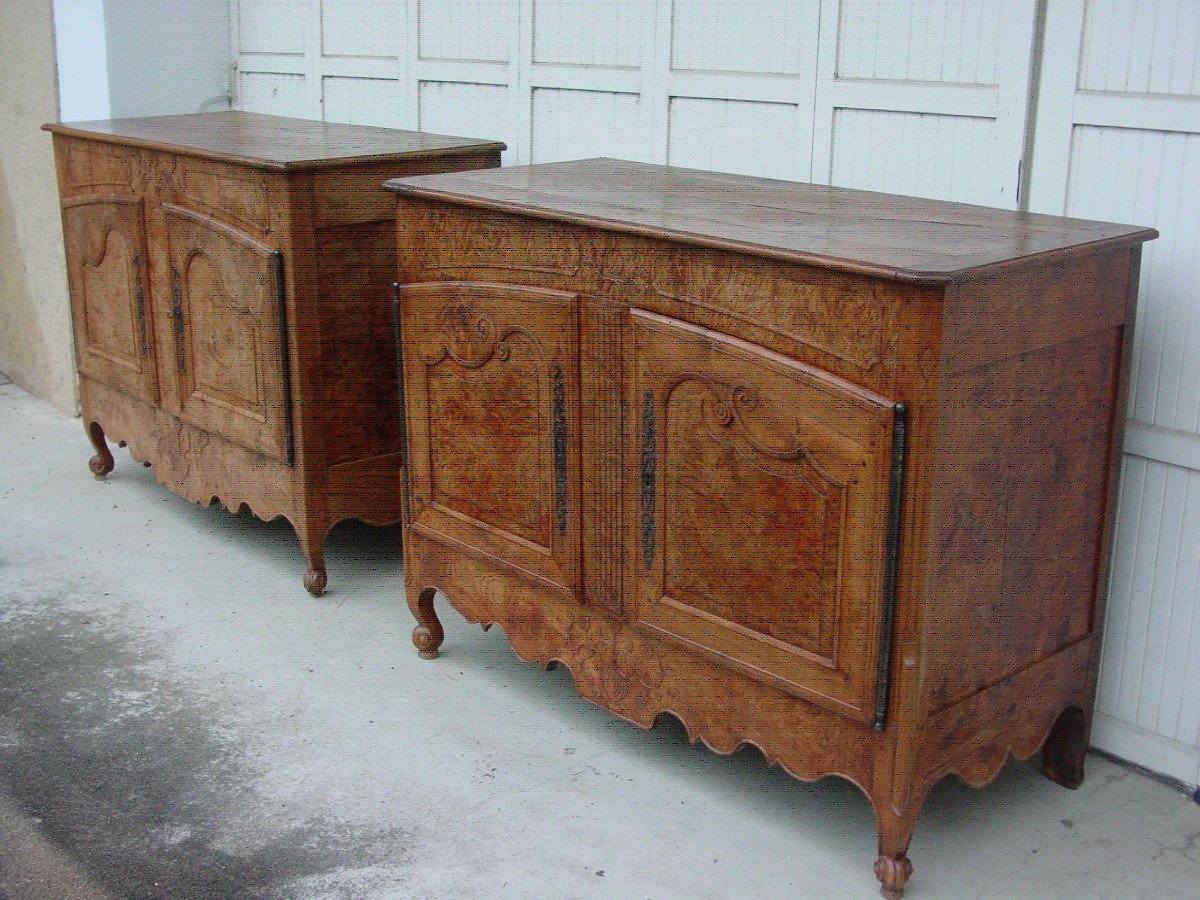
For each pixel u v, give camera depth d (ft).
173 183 12.44
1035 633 8.51
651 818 9.04
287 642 11.65
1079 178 9.21
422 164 11.93
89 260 14.01
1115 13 8.82
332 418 12.00
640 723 9.27
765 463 7.89
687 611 8.60
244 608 12.34
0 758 9.82
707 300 8.02
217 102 17.12
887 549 7.36
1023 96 9.34
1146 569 9.32
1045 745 9.46
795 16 10.78
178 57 16.61
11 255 18.42
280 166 11.00
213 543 13.87
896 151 10.27
